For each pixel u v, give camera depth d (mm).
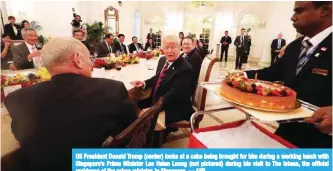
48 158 754
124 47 5168
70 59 812
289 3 6750
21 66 2408
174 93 1686
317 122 784
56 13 6398
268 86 986
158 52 4445
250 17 8930
